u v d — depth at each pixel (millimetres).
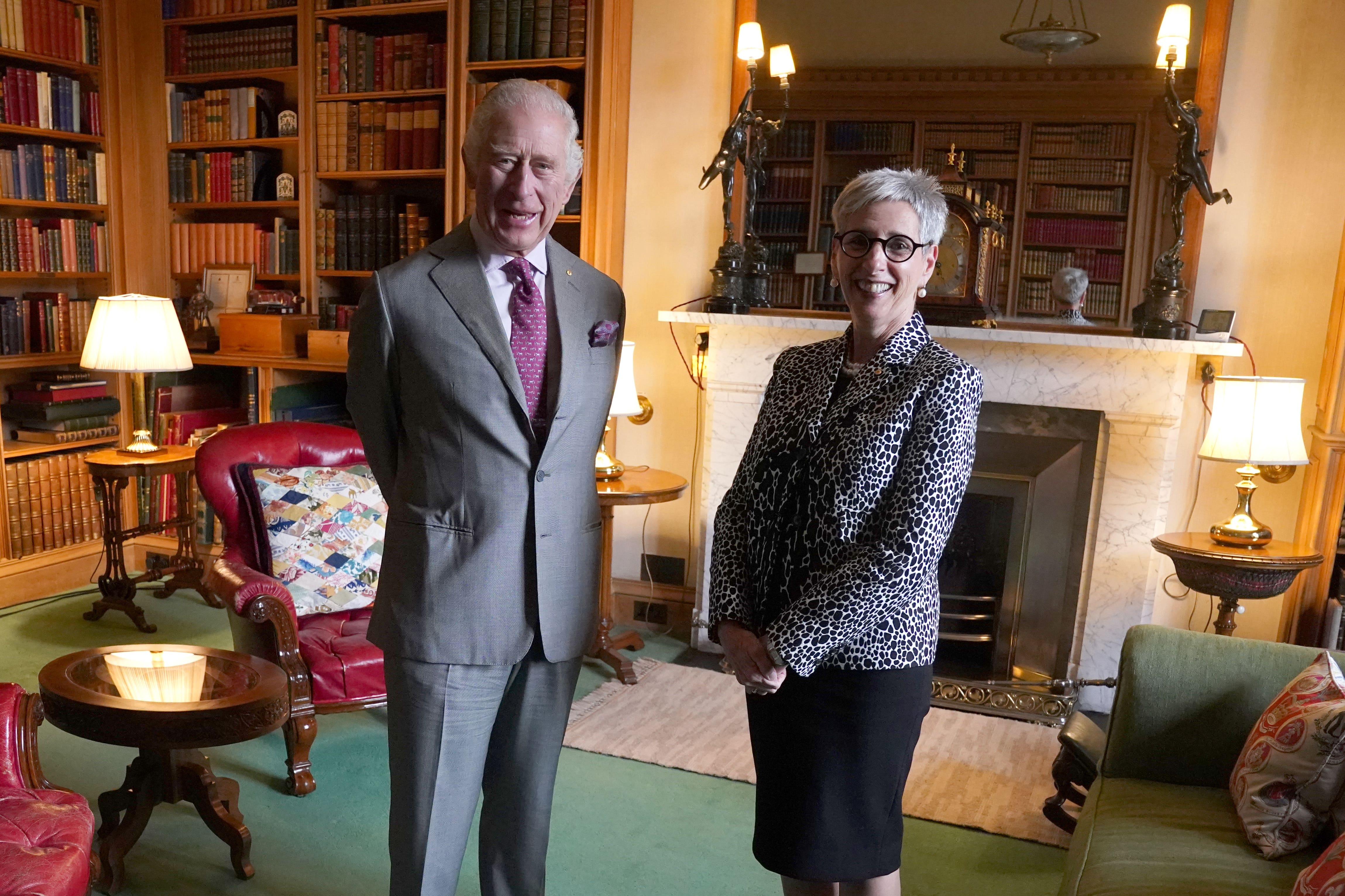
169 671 2566
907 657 1776
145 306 4371
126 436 5316
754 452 1930
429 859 1933
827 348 1940
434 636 1882
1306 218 3832
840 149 4250
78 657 2605
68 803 2117
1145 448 3918
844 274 1816
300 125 4906
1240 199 3900
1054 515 3996
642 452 4836
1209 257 3953
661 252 4676
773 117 4363
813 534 1784
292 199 5059
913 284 1803
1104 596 4023
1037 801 3188
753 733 1920
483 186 1816
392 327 1872
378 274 1900
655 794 3158
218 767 3234
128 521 5453
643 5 4551
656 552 4891
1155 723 2406
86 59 5000
